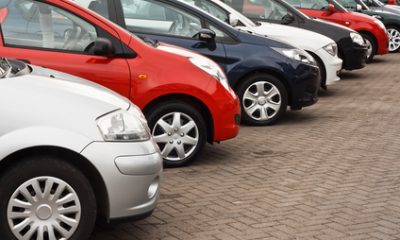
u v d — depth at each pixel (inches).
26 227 163.9
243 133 340.8
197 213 211.6
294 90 358.0
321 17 627.2
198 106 269.7
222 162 279.3
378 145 315.9
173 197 228.4
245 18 427.5
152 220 204.4
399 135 340.5
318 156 292.0
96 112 170.2
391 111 413.4
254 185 244.7
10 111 162.4
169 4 328.8
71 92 173.0
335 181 251.1
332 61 450.0
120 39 255.9
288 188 241.0
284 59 353.7
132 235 191.9
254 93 356.8
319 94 483.5
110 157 167.6
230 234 192.7
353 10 721.0
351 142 322.0
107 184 167.8
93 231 194.4
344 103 444.1
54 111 165.8
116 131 171.0
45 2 249.6
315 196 231.1
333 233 194.2
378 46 666.8
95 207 168.7
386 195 233.6
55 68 244.5
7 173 161.5
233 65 345.4
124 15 316.8
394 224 202.8
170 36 327.3
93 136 166.9
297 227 199.0
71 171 165.0
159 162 179.8
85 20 253.1
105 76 250.8
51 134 162.7
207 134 275.3
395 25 784.9
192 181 249.1
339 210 215.8
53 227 165.6
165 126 264.4
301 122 374.3
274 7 500.4
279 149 305.3
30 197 163.3
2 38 244.4
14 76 174.2
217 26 343.9
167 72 260.5
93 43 252.2
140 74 255.8
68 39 250.5
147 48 261.6
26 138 160.7
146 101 257.6
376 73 608.7
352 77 580.7
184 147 269.1
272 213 212.1
